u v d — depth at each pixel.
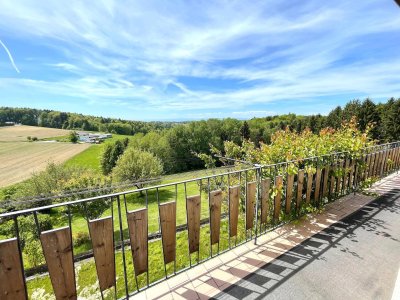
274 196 2.55
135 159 21.61
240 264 2.01
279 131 4.29
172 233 1.81
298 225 2.70
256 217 2.33
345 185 3.48
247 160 3.96
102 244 1.45
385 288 1.68
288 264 1.99
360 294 1.63
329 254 2.12
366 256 2.08
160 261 4.96
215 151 4.80
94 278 4.72
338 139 3.52
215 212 2.05
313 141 3.56
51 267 1.27
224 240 3.92
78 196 14.16
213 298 1.63
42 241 1.23
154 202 16.94
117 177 20.55
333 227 2.63
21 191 18.05
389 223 2.70
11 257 1.15
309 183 2.85
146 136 36.62
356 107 27.84
